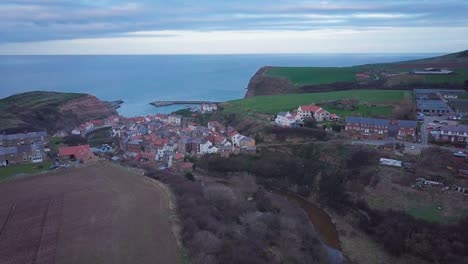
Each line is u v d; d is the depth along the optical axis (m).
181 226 82.75
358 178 116.44
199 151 158.75
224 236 77.62
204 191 104.38
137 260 69.38
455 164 109.94
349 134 150.75
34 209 91.69
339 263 84.19
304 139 153.12
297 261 76.69
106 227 82.38
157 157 154.12
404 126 140.75
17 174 118.50
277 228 88.50
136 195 101.88
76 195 101.31
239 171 141.38
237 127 188.50
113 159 147.00
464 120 156.00
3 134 154.75
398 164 116.69
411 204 100.12
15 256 70.94
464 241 84.38
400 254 87.94
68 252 72.19
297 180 131.12
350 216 107.00
